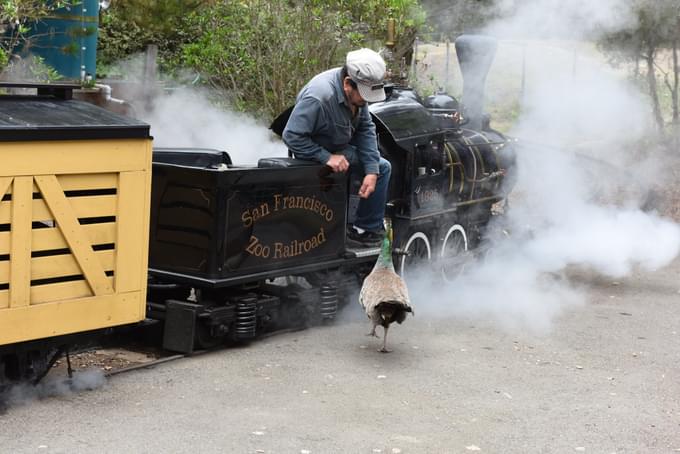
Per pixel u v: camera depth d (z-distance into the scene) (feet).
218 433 18.98
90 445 18.08
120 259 20.94
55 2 30.55
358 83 25.55
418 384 22.62
